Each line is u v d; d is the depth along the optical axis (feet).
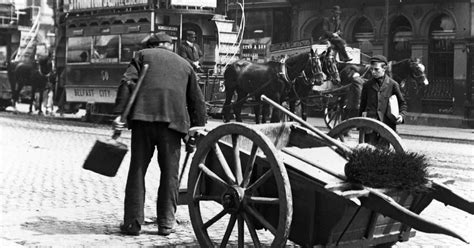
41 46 123.34
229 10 136.05
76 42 91.76
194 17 82.58
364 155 21.91
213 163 24.64
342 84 75.15
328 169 22.53
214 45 83.76
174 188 27.32
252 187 22.74
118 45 84.43
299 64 68.90
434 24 110.01
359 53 91.76
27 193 37.32
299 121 25.85
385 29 111.14
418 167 22.27
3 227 28.12
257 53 114.73
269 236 28.17
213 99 77.97
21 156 53.72
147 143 27.12
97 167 26.43
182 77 27.30
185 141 27.68
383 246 25.12
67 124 86.63
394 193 22.38
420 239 28.76
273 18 131.54
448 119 105.91
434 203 37.45
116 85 84.69
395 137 25.44
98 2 87.66
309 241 22.18
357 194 20.62
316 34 126.21
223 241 23.63
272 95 70.03
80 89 91.15
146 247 25.29
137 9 82.38
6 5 128.16
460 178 46.57
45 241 25.72
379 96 36.99
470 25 104.88
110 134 73.26
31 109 110.11
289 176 22.27
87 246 25.23
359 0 117.60
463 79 105.29
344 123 26.89
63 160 51.83
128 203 27.17
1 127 80.69
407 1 111.55
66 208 33.06
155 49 27.55
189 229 28.55
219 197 24.07
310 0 124.98
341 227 21.88
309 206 21.98
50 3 148.05
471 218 33.35
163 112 26.68
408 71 71.10
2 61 124.36
